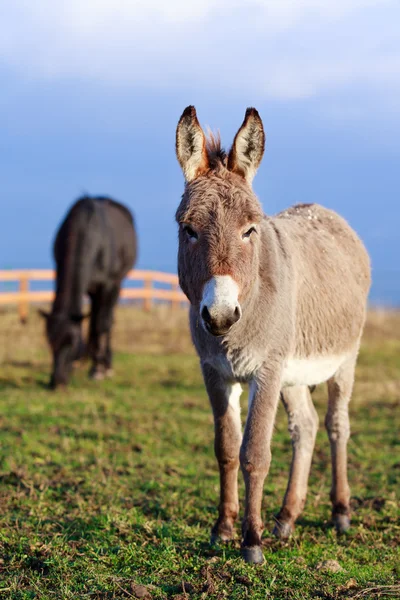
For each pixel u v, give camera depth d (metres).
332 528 5.45
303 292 5.17
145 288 21.84
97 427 9.07
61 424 9.22
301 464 5.53
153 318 20.05
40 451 7.72
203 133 4.39
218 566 4.36
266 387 4.61
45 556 4.51
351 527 5.50
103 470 7.11
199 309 4.24
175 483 6.67
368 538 5.23
